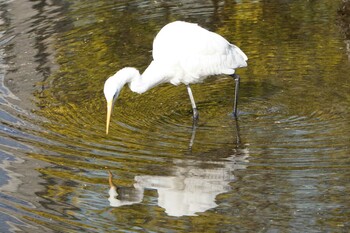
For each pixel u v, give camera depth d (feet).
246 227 32.32
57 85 48.29
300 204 33.99
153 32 57.26
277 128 42.14
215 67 44.52
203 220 32.96
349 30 56.59
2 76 49.57
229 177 36.58
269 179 36.22
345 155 38.19
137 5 62.85
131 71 41.78
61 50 54.13
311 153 38.63
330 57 52.26
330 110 44.27
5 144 39.83
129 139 40.73
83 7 62.44
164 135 41.39
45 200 34.81
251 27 57.82
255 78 49.80
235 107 44.29
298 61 51.93
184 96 47.50
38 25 58.65
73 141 40.32
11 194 35.35
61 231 32.24
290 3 62.18
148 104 46.01
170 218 33.14
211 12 60.90
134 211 33.76
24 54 53.31
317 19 58.80
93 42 55.57
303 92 47.16
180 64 43.98
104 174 36.91
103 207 34.14
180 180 36.35
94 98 46.47
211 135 41.42
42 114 43.83
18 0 63.36
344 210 33.35
